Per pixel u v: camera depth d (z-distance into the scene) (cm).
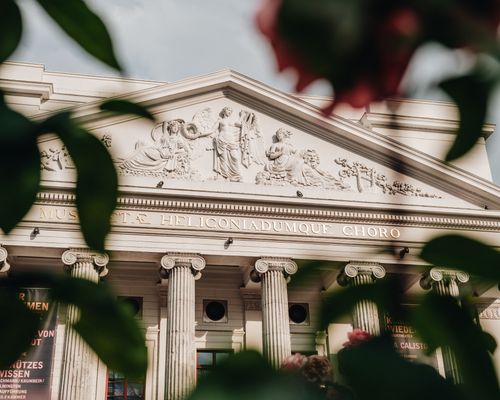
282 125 3328
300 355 110
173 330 2834
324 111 104
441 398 105
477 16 98
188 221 3002
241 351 99
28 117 125
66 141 126
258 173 3195
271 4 100
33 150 121
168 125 3173
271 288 2955
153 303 3142
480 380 110
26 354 125
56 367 2673
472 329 114
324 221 3112
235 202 3064
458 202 3247
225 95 3319
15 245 2714
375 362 107
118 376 126
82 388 2498
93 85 3300
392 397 105
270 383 97
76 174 131
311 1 97
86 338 124
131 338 125
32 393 2553
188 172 3131
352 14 97
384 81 101
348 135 3272
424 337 115
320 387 102
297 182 3209
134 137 3111
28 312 124
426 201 3186
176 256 2942
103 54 129
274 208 3080
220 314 3238
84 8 127
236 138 3253
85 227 134
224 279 3291
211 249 2981
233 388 96
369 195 3203
